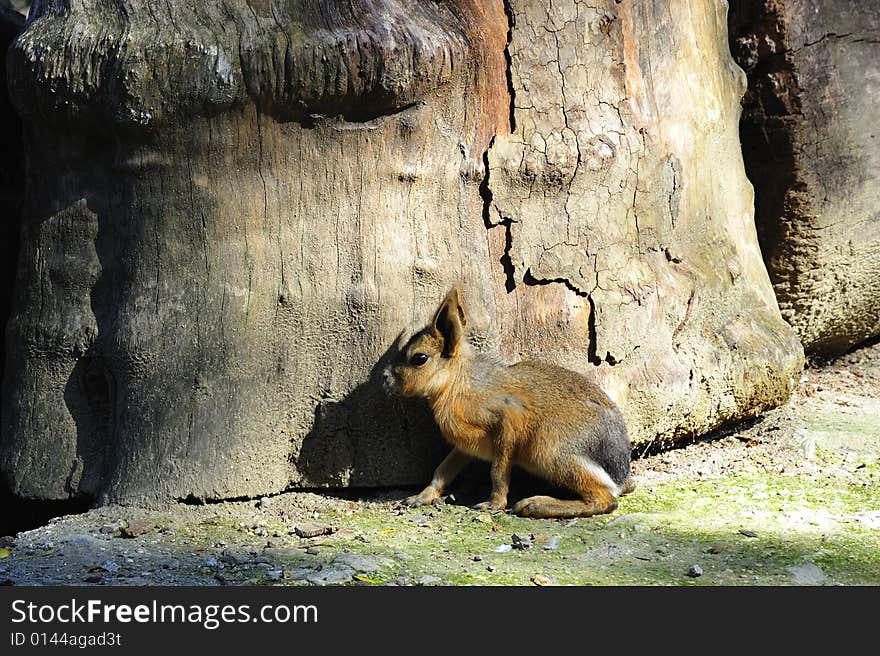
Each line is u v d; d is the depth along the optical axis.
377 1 10.27
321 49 9.95
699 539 9.55
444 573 8.71
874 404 14.22
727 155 13.02
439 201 10.77
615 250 11.42
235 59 9.91
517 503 10.27
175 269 10.26
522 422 10.27
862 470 11.71
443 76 10.45
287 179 10.32
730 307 12.59
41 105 10.19
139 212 10.23
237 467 10.38
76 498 10.64
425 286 10.74
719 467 11.86
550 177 10.98
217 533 9.77
